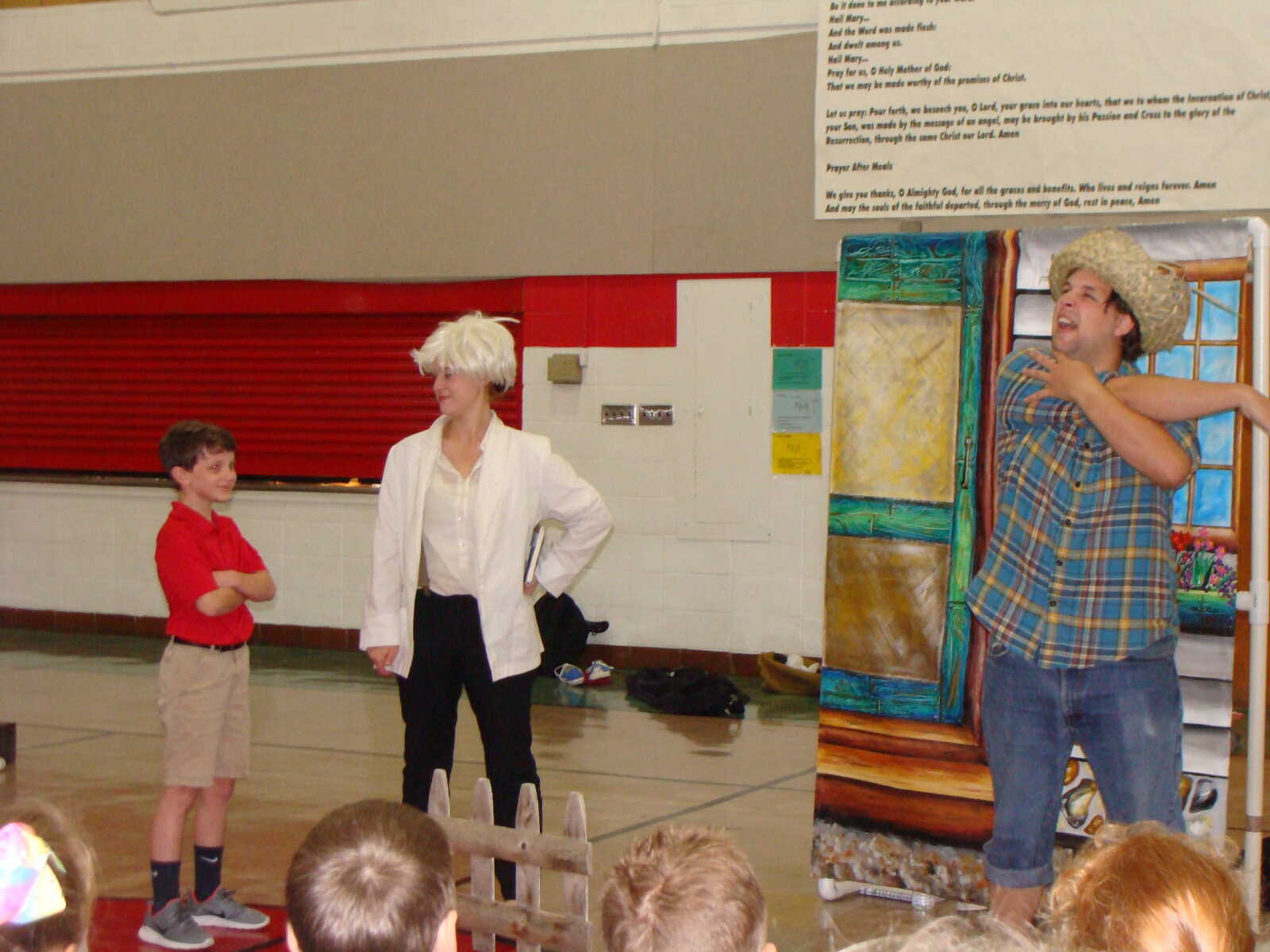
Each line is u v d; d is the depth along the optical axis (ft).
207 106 30.63
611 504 28.53
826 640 13.48
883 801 13.24
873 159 25.45
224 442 12.89
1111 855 5.18
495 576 12.28
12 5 31.91
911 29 24.94
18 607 33.14
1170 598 10.09
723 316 27.61
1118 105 23.63
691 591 28.09
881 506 13.24
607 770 19.72
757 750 21.21
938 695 13.00
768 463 27.48
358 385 30.53
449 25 28.73
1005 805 10.38
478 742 21.81
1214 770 11.98
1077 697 10.07
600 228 28.19
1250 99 22.84
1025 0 24.13
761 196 27.02
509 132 28.63
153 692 25.26
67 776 18.76
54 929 4.78
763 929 5.48
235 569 12.96
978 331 12.88
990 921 5.29
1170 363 12.20
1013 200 24.48
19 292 32.58
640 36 27.58
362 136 29.60
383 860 5.31
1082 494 10.09
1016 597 10.31
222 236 30.76
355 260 29.84
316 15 29.68
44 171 31.96
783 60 26.66
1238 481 11.95
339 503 30.45
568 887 9.21
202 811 12.98
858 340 13.34
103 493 32.24
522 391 29.07
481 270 29.01
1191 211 23.30
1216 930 4.84
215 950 12.27
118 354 32.22
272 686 26.08
